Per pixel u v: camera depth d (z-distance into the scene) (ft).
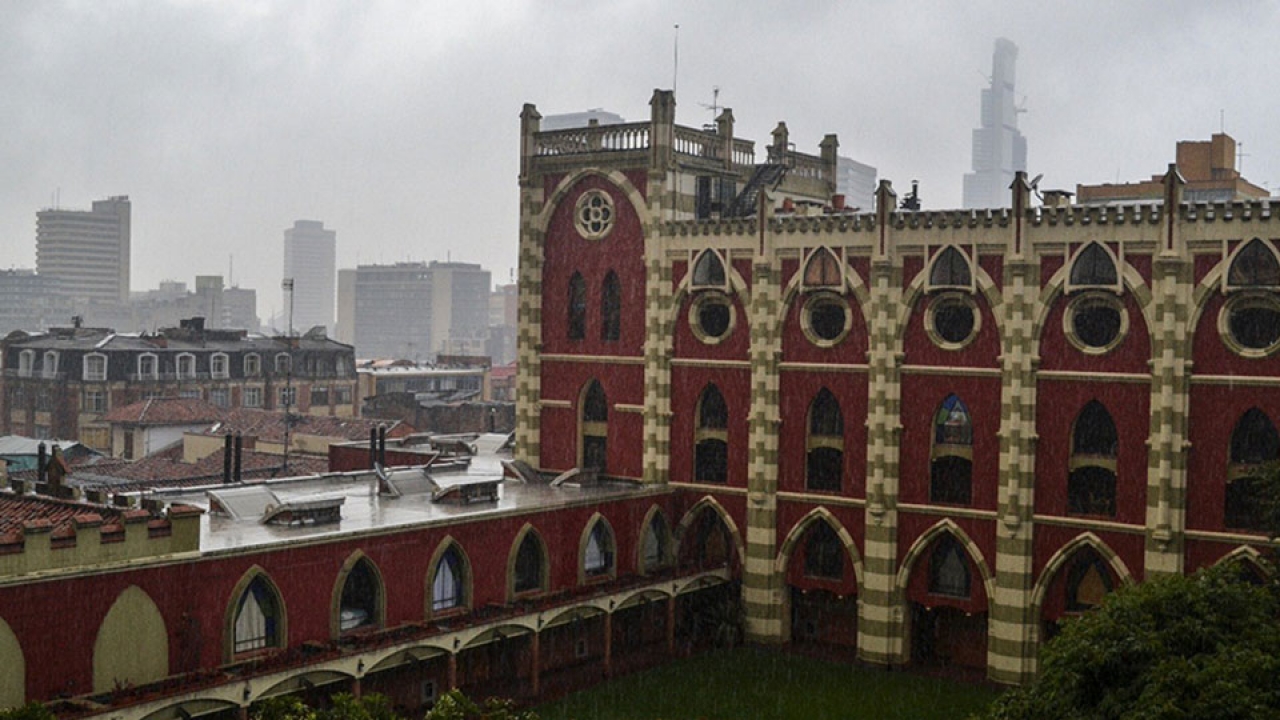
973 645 215.31
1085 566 202.80
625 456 241.14
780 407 226.38
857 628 220.84
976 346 208.03
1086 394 199.72
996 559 206.59
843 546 222.07
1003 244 204.85
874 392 215.31
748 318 227.61
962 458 210.79
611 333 242.78
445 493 203.41
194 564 155.33
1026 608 203.72
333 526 179.32
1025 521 203.21
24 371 450.30
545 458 249.14
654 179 233.55
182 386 446.19
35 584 140.36
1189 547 192.75
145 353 437.58
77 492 164.76
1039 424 203.62
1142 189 273.33
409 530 182.19
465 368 573.74
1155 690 120.47
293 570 166.81
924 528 213.25
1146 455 195.52
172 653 153.58
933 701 197.36
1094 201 263.90
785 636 228.02
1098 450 200.95
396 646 171.63
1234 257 187.73
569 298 246.47
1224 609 133.69
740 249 228.22
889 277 213.87
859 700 197.67
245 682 152.66
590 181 242.58
